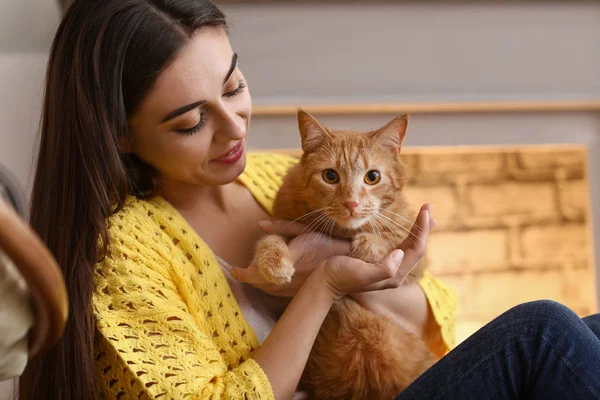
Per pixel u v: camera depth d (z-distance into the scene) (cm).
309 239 124
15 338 64
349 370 122
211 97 108
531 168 246
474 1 222
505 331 104
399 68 223
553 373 100
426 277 142
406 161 242
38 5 209
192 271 115
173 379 98
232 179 120
